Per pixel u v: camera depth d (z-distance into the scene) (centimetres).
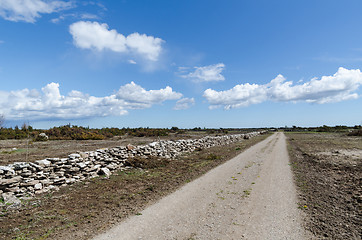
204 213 518
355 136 3297
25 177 674
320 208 531
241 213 512
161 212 530
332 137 3356
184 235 411
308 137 3641
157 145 1444
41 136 2653
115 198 641
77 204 588
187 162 1280
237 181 817
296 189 700
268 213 509
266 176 890
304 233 409
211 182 811
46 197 640
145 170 1052
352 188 684
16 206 551
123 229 439
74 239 397
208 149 1969
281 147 2098
